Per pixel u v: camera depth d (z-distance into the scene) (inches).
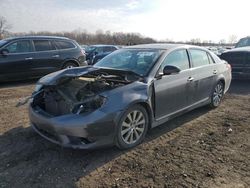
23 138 172.6
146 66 178.9
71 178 130.2
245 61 356.2
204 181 128.2
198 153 156.3
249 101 276.8
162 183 126.5
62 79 163.5
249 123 207.6
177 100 191.6
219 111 239.1
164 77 178.4
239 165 142.9
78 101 151.4
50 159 147.2
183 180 128.8
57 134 144.2
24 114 221.6
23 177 130.6
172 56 192.4
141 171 136.6
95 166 140.8
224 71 251.0
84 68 183.9
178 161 146.6
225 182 127.5
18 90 323.9
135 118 161.3
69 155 151.4
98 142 144.2
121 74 175.0
